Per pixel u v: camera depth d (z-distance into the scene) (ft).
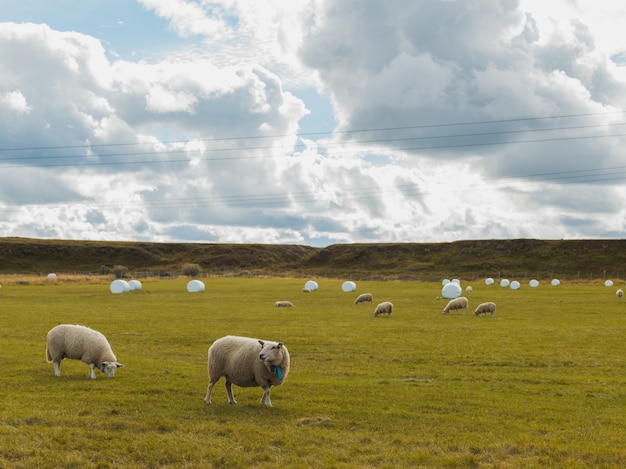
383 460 35.88
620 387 63.21
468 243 637.71
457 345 96.37
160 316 144.87
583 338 104.88
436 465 35.17
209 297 219.41
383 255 646.74
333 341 100.73
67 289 268.00
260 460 35.73
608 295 231.09
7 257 606.55
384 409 50.55
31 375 64.75
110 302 192.95
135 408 48.37
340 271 606.55
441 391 59.77
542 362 80.43
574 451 37.93
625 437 42.22
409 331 115.34
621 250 555.69
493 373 72.13
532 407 52.65
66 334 63.67
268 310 163.84
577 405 54.13
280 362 47.24
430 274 545.44
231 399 51.29
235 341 50.16
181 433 40.65
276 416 46.42
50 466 33.40
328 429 42.98
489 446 38.96
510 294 240.32
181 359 82.64
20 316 142.82
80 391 55.77
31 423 42.68
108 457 35.27
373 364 79.15
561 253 568.41
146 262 654.94
